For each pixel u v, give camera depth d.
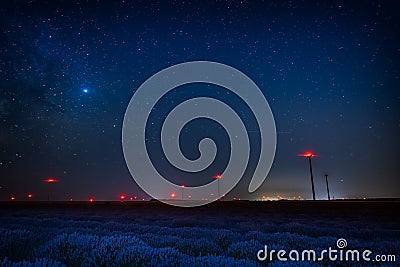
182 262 5.61
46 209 31.69
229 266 5.42
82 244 6.90
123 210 30.72
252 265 5.56
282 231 12.54
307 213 27.38
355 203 41.56
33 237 7.64
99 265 5.31
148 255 6.09
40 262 4.84
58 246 6.62
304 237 10.12
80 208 34.28
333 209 32.62
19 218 15.97
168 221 17.33
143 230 11.55
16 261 5.25
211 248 7.66
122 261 5.54
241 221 17.92
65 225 12.76
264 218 20.69
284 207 36.62
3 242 6.68
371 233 11.80
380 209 31.67
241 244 8.07
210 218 20.02
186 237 9.91
